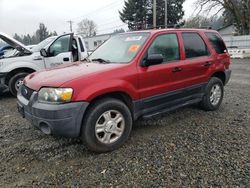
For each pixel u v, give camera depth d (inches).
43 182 118.2
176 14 1721.2
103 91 138.7
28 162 136.0
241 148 147.1
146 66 158.9
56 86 131.0
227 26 1653.5
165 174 122.0
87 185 115.2
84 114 136.6
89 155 142.5
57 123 129.2
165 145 152.6
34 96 138.2
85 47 324.5
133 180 118.0
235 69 537.3
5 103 263.6
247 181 115.1
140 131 175.0
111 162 134.3
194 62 191.0
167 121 193.9
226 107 232.7
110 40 196.5
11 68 276.2
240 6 1348.4
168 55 176.1
